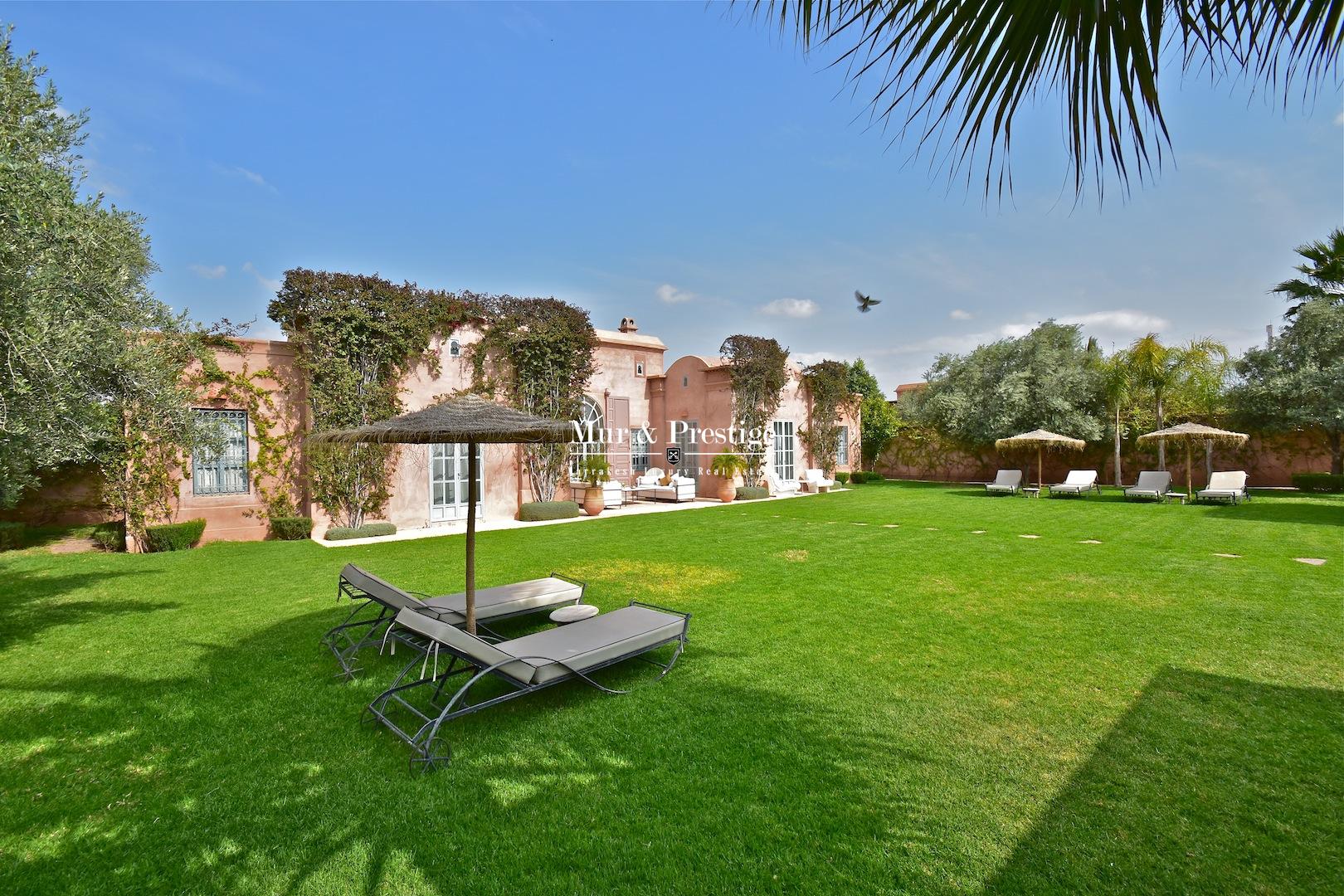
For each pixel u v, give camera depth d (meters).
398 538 11.95
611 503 16.52
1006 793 3.08
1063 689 4.29
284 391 12.28
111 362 6.40
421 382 13.85
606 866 2.60
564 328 15.90
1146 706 4.00
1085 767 3.29
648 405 21.38
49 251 5.33
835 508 15.90
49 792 3.16
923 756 3.43
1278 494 17.12
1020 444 18.97
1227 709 3.95
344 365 12.45
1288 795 3.03
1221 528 11.22
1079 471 18.64
